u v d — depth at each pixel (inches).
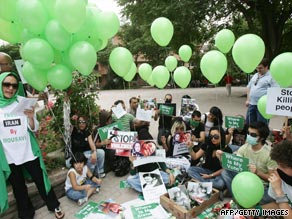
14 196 122.8
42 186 120.8
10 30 120.3
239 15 550.6
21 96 116.6
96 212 124.8
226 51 168.4
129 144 156.2
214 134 141.6
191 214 113.3
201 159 161.3
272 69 113.6
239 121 159.0
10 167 112.5
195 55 655.8
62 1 98.1
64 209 132.0
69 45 117.7
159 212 119.8
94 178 145.6
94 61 114.0
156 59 1041.5
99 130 158.9
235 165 119.0
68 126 151.8
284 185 88.6
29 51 105.3
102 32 125.4
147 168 144.1
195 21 509.0
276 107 110.9
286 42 567.8
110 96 702.5
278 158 84.6
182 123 185.2
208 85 965.8
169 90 845.2
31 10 100.7
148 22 526.9
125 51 134.5
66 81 118.5
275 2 461.1
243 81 944.3
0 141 107.9
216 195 126.8
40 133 171.0
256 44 112.9
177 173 149.5
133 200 134.5
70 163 145.4
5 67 133.4
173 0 443.8
